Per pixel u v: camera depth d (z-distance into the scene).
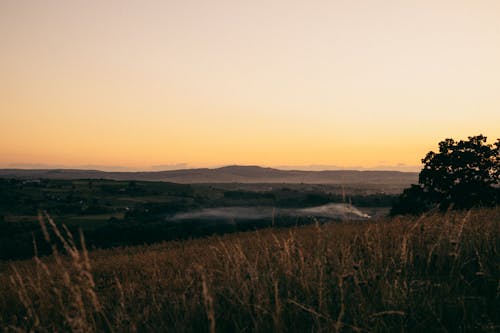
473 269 4.79
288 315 3.74
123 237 54.59
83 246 3.28
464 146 39.34
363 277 4.33
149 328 4.02
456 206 36.59
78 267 3.28
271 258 6.16
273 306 3.83
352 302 3.76
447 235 5.63
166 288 6.31
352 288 4.19
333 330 3.17
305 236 9.41
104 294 6.45
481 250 5.37
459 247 5.26
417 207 37.09
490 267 4.55
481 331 3.10
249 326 3.79
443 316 3.47
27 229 59.84
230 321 3.96
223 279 5.37
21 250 48.53
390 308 3.54
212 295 4.32
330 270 4.65
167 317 4.48
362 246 6.53
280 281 4.75
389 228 8.32
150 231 55.22
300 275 4.50
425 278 4.48
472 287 4.08
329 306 3.77
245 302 4.00
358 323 3.35
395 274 4.29
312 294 4.13
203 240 24.59
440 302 3.63
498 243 5.68
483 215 8.84
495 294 3.77
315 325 3.51
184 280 6.61
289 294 4.08
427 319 3.32
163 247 24.36
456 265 4.80
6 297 6.71
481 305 3.58
